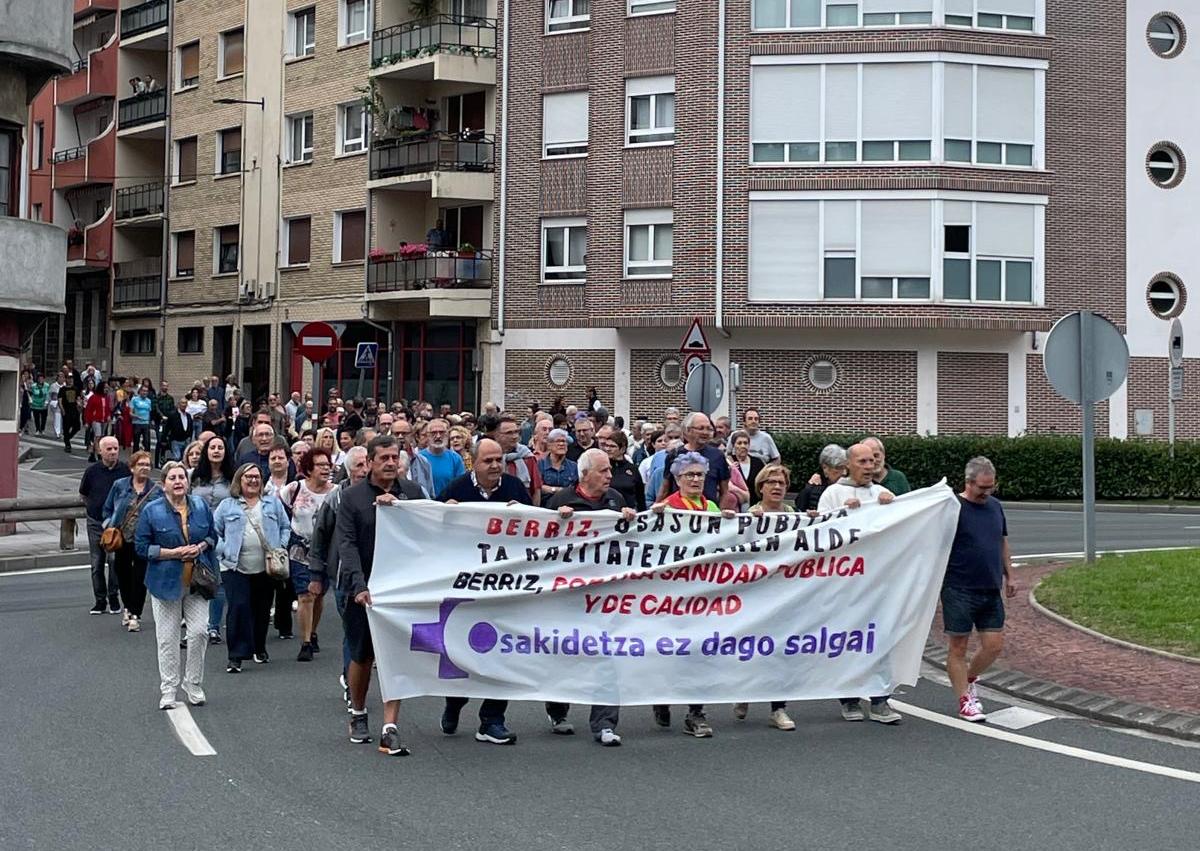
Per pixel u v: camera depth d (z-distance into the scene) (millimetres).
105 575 16594
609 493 10438
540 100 37812
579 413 15305
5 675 11922
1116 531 24438
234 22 47094
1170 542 22281
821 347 34500
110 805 7910
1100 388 15906
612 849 7062
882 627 10359
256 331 46281
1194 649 11539
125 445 38406
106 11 54375
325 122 43219
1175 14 35969
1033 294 34531
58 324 57875
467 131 38938
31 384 49688
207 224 48219
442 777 8633
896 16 34188
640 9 36094
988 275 34219
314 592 11391
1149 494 31797
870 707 10641
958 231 34000
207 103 48219
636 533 9992
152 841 7207
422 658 9570
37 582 18562
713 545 10109
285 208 44656
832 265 34188
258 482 12516
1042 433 34500
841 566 10312
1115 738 9570
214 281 47906
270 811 7801
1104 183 35281
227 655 13336
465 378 39469
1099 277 35188
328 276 42969
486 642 9719
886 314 33719
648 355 36156
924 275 33844
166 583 10672
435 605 9609
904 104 34062
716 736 9867
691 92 35219
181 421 35781
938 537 10461
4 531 23672
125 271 52250
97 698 11031
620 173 36156
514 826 7496
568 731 9969
